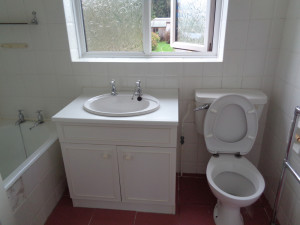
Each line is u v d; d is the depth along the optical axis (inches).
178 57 79.4
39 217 66.7
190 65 72.5
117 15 76.5
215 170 65.9
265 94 71.8
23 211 59.4
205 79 73.9
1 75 79.7
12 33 73.9
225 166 67.1
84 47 81.0
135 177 66.5
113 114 60.1
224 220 64.3
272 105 72.5
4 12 71.6
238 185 67.0
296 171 57.7
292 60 60.1
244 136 67.6
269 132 74.2
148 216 70.4
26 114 85.1
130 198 69.7
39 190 66.3
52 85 79.7
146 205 71.2
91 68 76.0
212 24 75.2
